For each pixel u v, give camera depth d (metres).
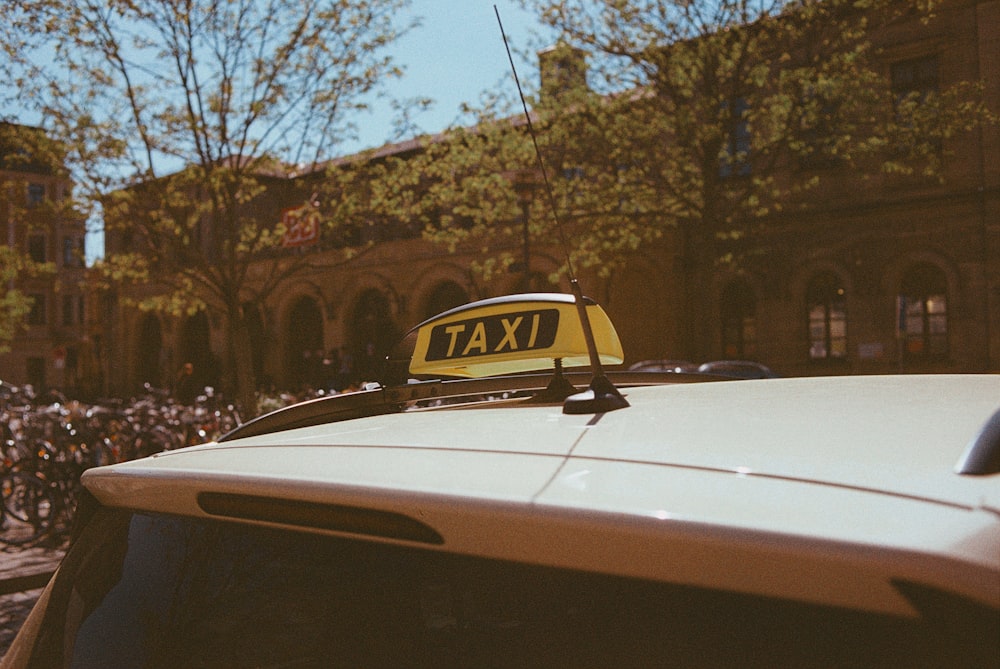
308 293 34.91
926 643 0.76
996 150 23.31
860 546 0.77
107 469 1.54
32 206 13.09
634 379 2.14
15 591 7.21
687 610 0.87
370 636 1.08
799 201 25.59
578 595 0.93
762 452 1.00
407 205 15.02
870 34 24.58
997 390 1.36
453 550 1.02
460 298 31.70
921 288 24.34
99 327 46.47
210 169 12.65
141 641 1.32
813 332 25.72
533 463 1.07
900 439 1.02
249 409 13.06
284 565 1.20
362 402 1.84
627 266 27.41
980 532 0.78
